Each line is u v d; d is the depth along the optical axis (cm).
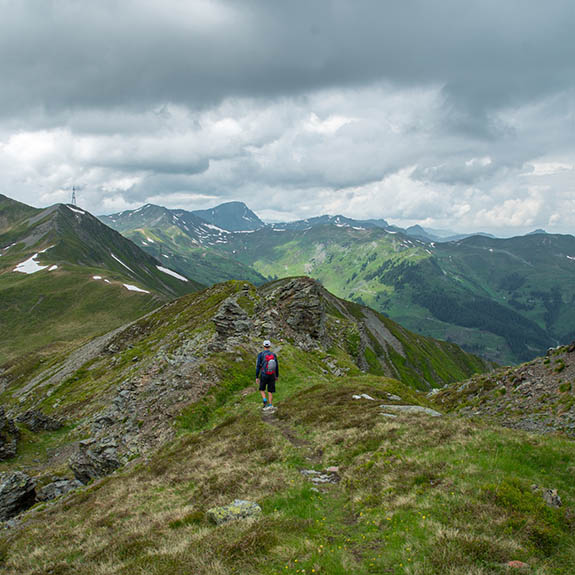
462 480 1100
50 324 18500
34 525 1956
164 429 2911
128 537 1202
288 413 2469
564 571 718
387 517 996
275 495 1252
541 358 3809
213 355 3906
